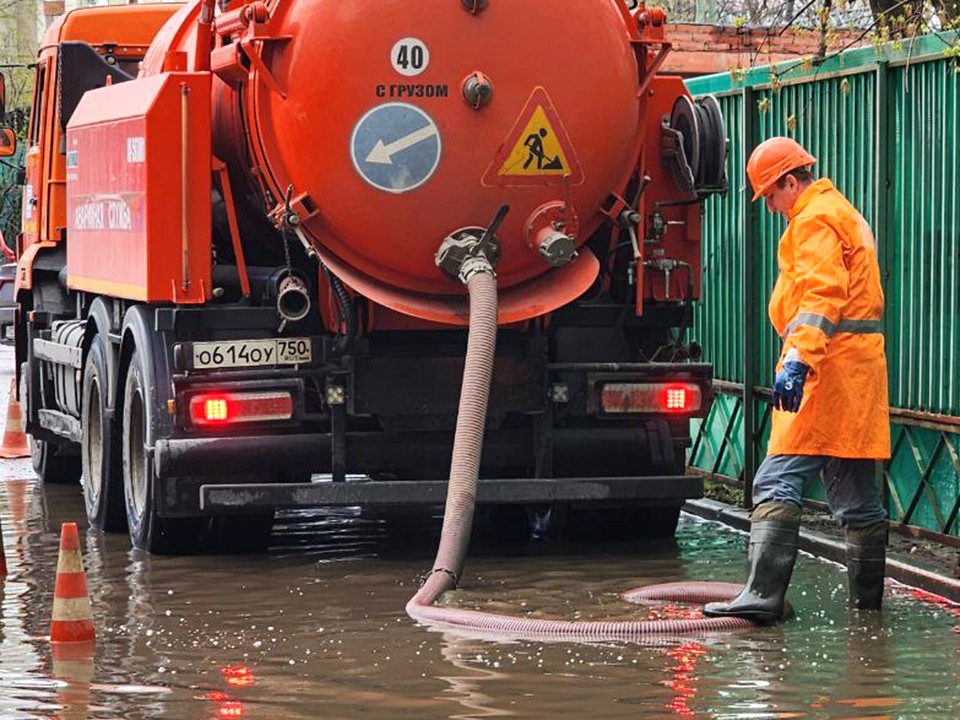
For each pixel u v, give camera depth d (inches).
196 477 397.7
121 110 428.1
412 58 378.6
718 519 466.3
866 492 335.0
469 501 364.2
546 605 344.2
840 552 390.3
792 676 279.6
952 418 389.1
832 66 441.4
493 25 381.4
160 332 413.1
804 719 252.5
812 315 317.7
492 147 383.2
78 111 482.3
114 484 449.1
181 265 398.9
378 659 296.5
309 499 389.1
